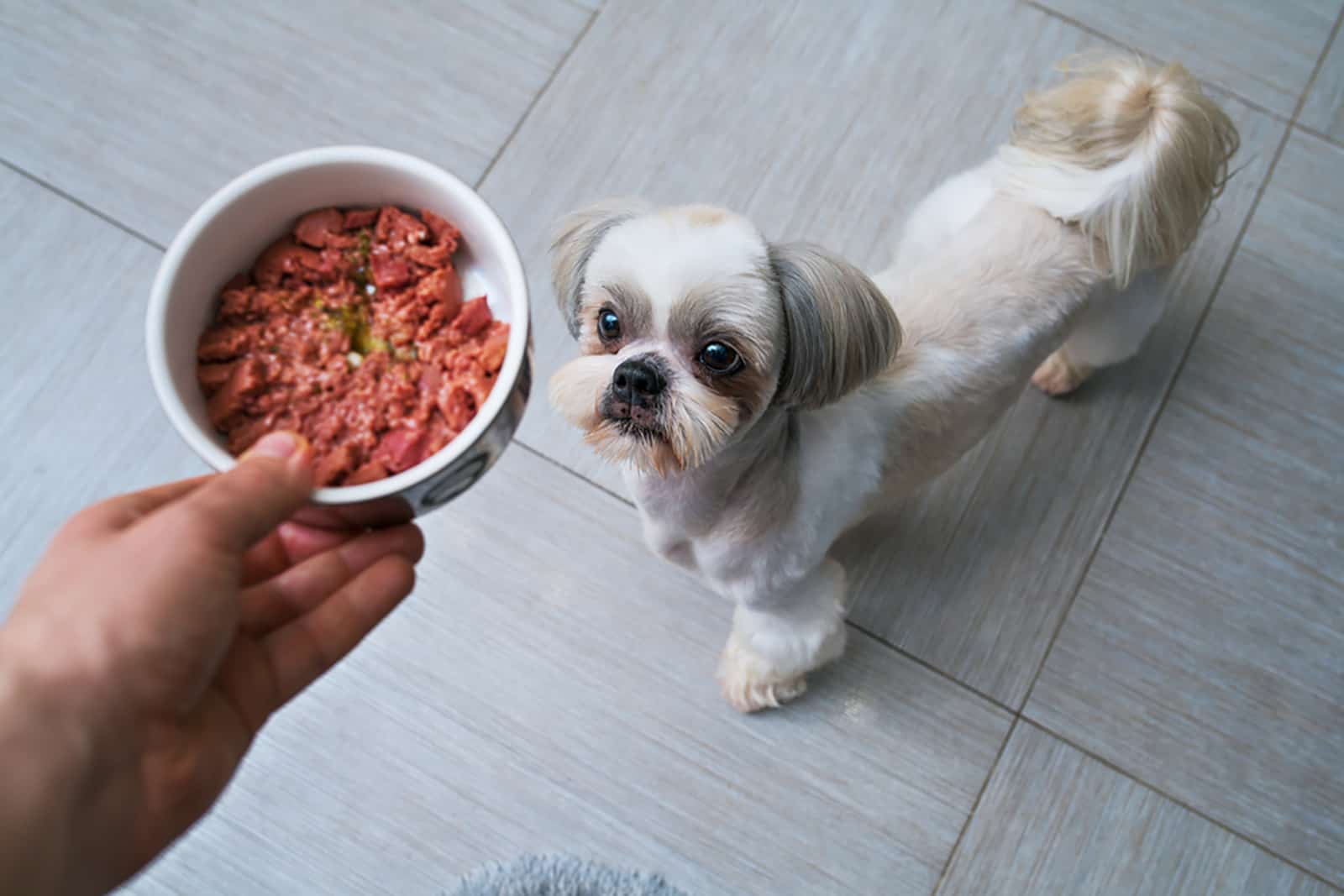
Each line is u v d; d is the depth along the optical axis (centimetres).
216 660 64
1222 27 167
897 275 121
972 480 151
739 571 115
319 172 79
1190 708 144
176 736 64
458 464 73
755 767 140
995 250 115
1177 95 110
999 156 122
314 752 136
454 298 84
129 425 146
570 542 146
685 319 87
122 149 156
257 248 81
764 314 88
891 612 146
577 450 148
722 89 163
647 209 98
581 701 141
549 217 156
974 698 144
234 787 134
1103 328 133
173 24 161
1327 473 154
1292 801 142
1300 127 165
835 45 165
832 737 141
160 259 153
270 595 76
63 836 56
